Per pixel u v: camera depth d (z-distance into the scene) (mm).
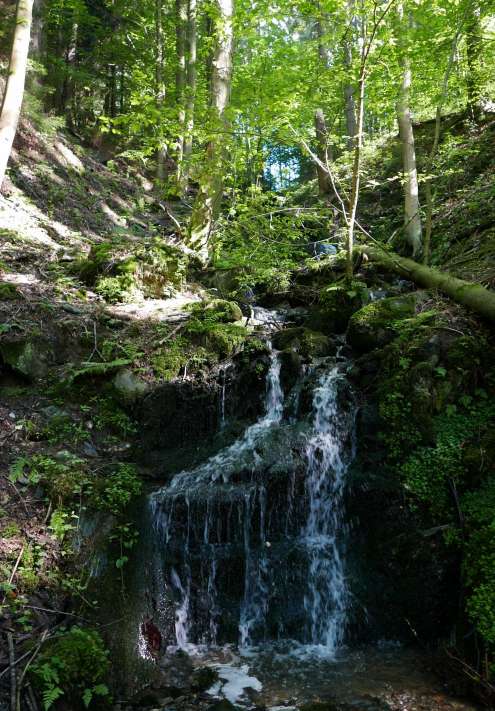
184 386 6770
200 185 10789
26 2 8359
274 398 6945
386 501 5594
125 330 7336
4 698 3709
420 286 8633
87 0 19344
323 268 9906
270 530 5789
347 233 8508
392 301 7266
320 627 5324
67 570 4750
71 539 4934
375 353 6664
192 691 4379
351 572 5500
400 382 6055
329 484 5953
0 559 4570
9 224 9477
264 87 9047
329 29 8984
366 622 5258
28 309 6891
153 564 5254
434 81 10883
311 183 17109
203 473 6000
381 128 18812
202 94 13391
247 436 6488
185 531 5582
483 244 9242
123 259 8492
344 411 6309
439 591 5160
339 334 7898
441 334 6359
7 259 8219
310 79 9094
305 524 5887
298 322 8555
